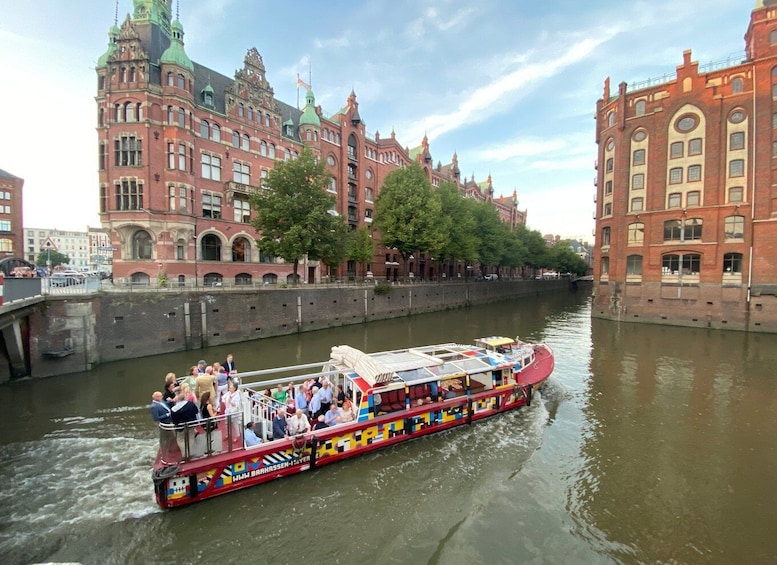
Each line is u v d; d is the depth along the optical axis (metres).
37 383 18.84
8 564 7.50
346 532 8.68
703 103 35.66
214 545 8.22
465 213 55.81
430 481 10.63
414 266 66.94
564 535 8.64
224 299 28.23
